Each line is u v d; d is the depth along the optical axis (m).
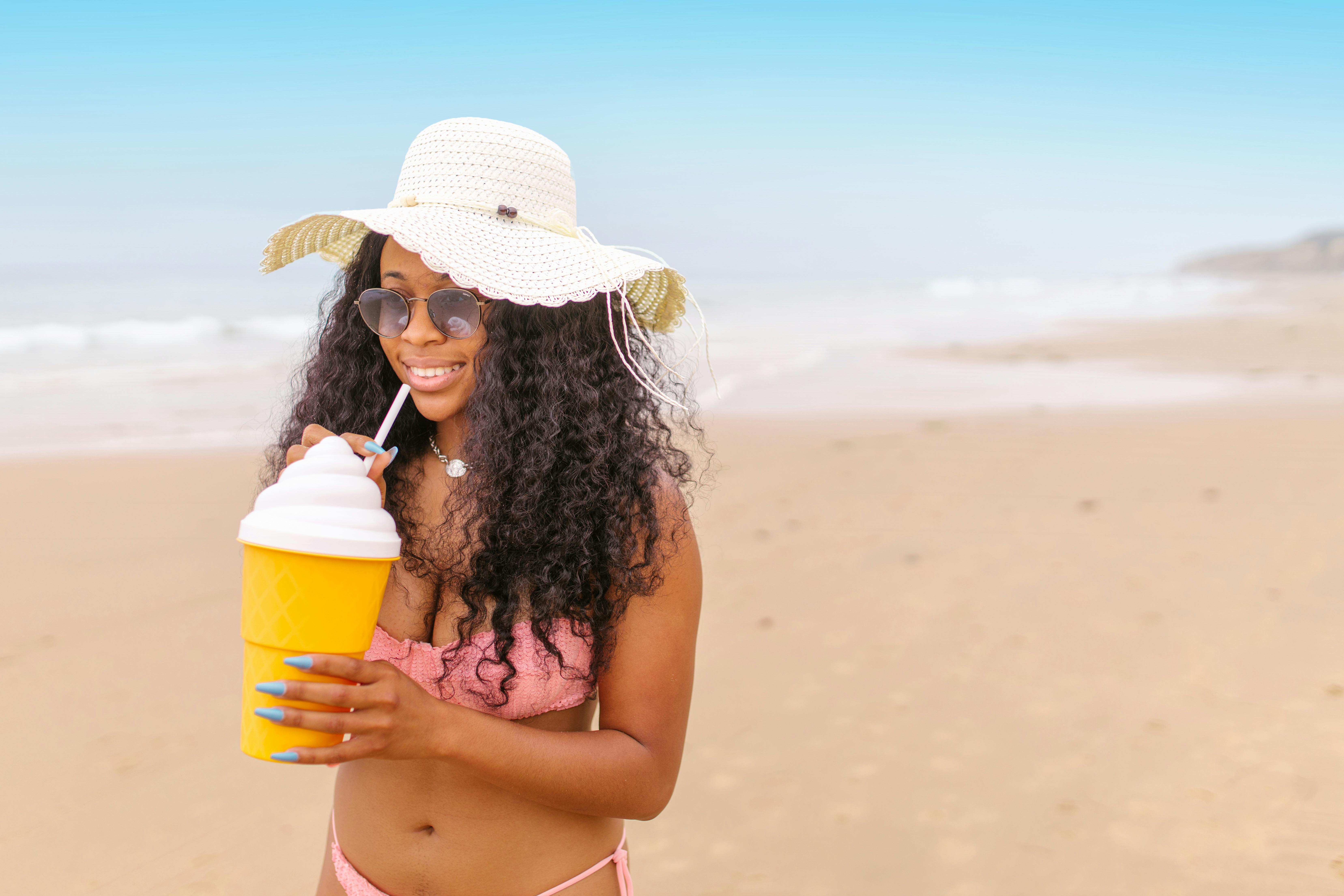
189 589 6.18
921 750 4.28
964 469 9.03
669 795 1.70
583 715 1.76
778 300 37.66
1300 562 6.38
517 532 1.60
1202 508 7.62
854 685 4.87
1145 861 3.53
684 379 2.21
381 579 1.38
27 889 3.46
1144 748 4.24
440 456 1.82
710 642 5.36
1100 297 39.22
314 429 1.53
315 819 3.96
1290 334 21.64
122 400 12.84
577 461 1.65
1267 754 4.17
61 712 4.64
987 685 4.84
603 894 1.76
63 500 8.02
